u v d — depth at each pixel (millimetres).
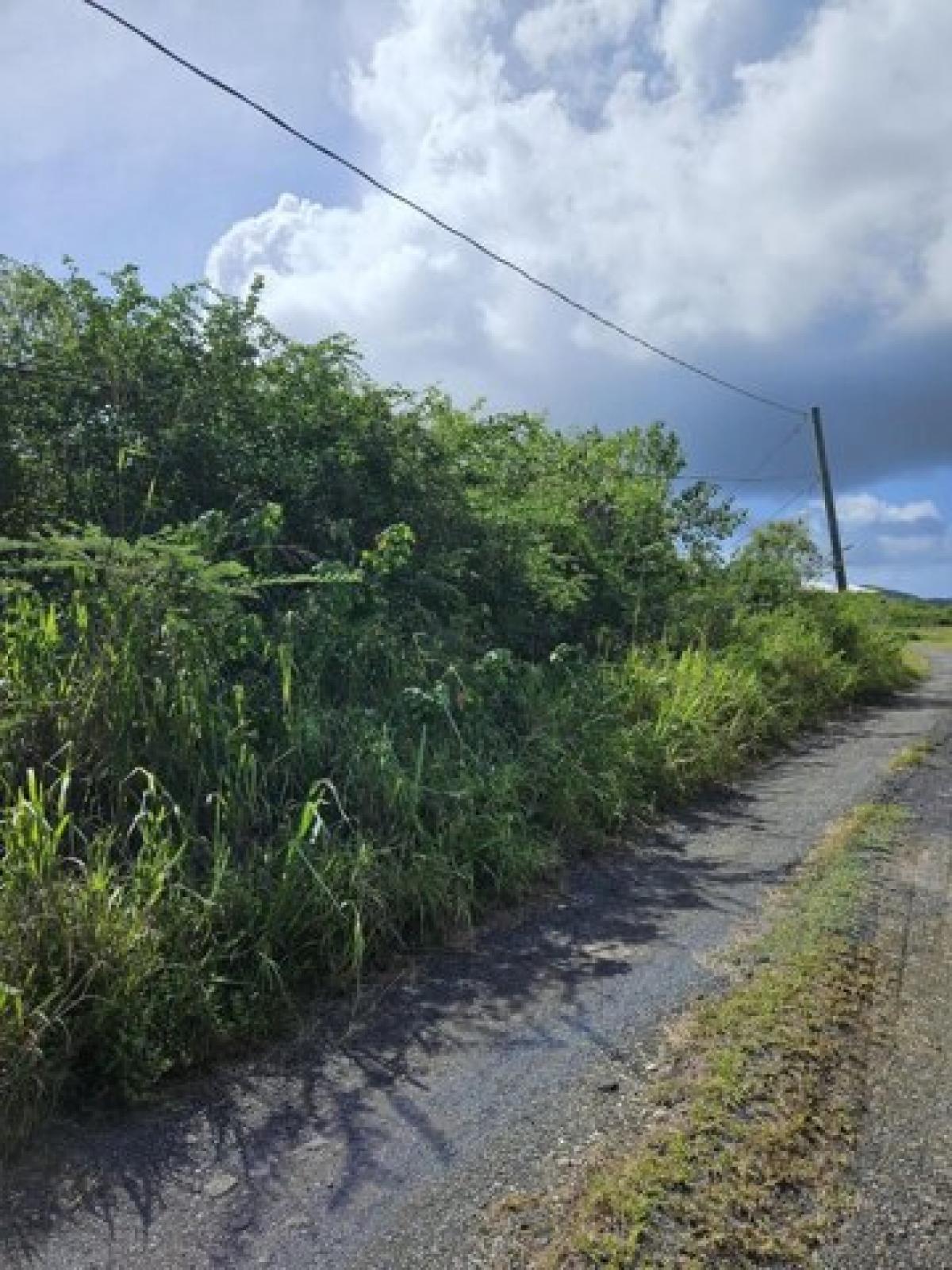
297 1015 4145
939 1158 3078
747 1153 3068
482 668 7414
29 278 7516
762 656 11766
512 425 12383
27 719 4762
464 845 5469
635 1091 3494
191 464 7480
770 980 4270
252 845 4684
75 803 4684
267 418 8164
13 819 4023
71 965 3615
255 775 5012
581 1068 3689
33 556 6590
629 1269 2609
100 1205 2988
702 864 6148
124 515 7211
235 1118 3449
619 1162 3061
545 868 5832
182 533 5961
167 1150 3264
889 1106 3363
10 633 5199
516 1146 3213
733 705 9680
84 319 7602
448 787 5762
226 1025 3896
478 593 9359
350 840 5082
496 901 5469
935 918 5074
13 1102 3314
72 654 5070
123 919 3816
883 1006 4078
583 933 5059
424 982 4523
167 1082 3670
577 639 10422
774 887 5613
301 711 5539
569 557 10828
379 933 4734
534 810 6406
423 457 8961
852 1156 3088
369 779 5387
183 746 4961
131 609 5375
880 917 5066
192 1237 2844
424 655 6992
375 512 8188
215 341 7938
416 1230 2830
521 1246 2730
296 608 6734
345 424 8516
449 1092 3578
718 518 15375
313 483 7855
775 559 17000
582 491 12422
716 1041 3779
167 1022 3758
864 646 15578
